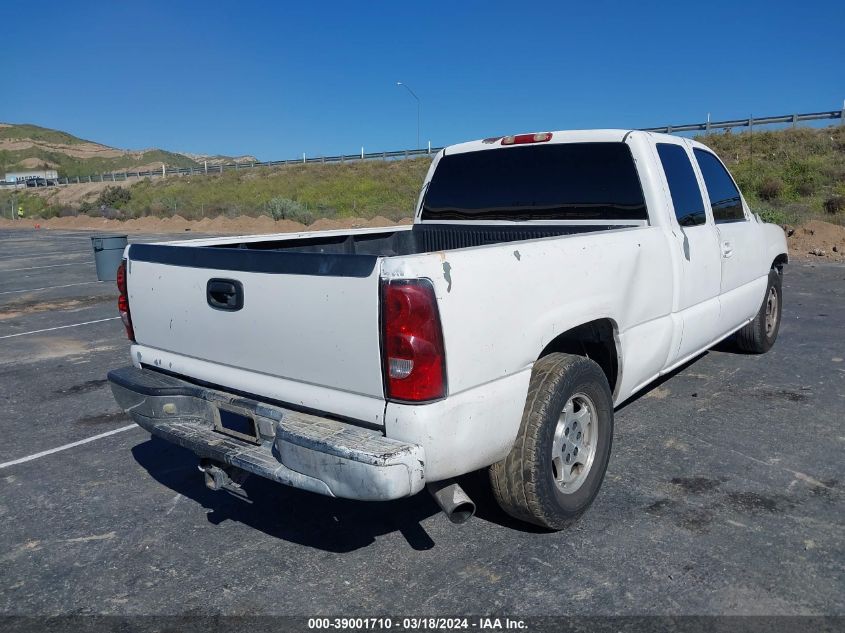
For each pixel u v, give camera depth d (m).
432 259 2.82
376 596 3.16
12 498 4.34
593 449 3.78
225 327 3.42
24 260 20.62
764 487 4.05
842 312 8.91
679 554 3.38
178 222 38.34
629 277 4.03
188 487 4.45
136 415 3.78
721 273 5.32
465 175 5.42
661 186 4.62
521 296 3.19
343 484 2.79
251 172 58.38
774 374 6.22
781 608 2.94
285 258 3.10
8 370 7.47
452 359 2.86
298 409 3.17
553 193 4.98
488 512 3.91
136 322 4.00
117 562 3.55
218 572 3.43
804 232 16.28
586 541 3.53
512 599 3.08
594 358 4.26
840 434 4.81
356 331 2.88
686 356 5.07
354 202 41.50
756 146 32.94
